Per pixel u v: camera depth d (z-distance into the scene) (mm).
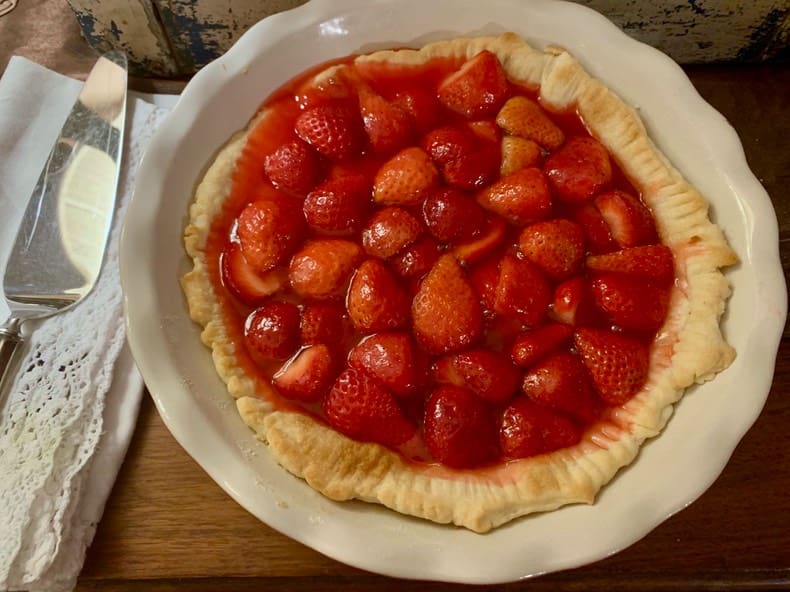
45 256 302
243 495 237
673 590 263
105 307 293
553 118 310
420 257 275
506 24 311
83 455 267
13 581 249
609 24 305
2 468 262
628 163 298
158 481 273
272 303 276
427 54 312
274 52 300
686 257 282
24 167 324
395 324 268
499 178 290
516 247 282
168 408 247
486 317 273
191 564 262
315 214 279
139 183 277
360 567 229
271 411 261
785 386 289
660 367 271
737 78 351
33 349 285
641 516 237
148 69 362
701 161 292
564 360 265
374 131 293
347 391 259
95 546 264
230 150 296
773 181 324
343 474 250
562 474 254
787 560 265
